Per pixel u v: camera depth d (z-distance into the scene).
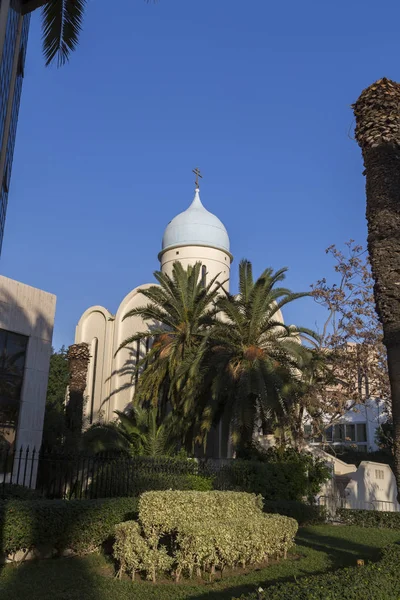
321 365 27.09
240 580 9.89
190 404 24.09
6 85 12.70
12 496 13.19
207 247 39.31
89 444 22.28
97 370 36.84
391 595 6.92
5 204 14.69
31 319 18.94
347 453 43.56
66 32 13.51
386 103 10.35
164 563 9.66
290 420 25.20
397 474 9.09
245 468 20.67
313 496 23.50
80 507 11.18
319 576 7.29
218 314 33.19
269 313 25.64
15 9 13.37
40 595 8.21
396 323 9.40
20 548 10.15
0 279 18.08
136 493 15.39
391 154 10.19
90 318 38.91
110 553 11.33
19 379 18.36
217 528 10.30
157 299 28.31
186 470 17.83
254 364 23.20
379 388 28.56
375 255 9.91
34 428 18.44
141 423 25.12
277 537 11.91
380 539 16.61
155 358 27.92
